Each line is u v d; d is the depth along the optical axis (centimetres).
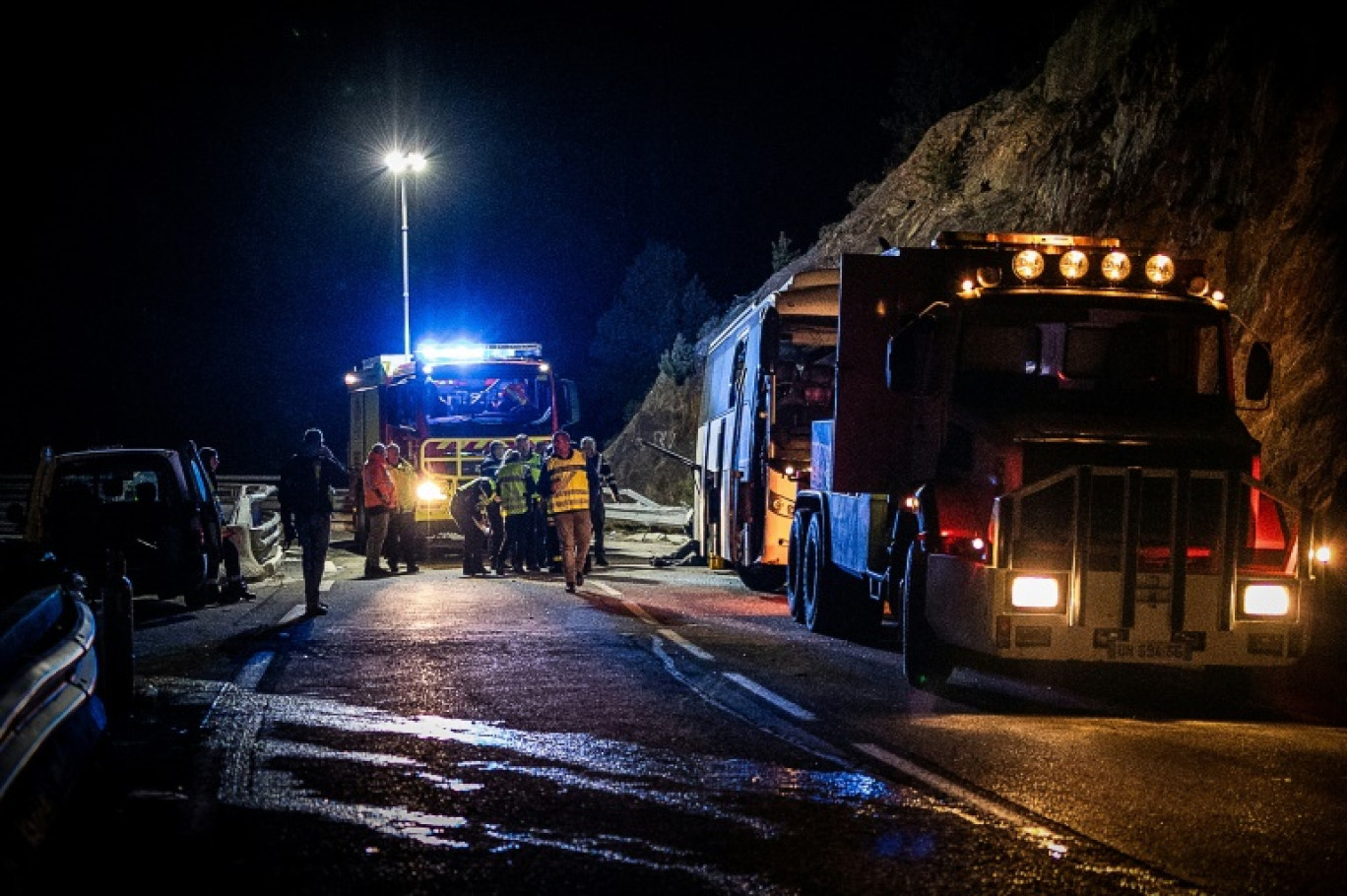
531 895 505
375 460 2020
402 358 2670
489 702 910
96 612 849
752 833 592
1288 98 1872
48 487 1480
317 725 829
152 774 695
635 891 511
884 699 956
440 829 595
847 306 1164
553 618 1418
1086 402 1015
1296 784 704
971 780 696
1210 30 2188
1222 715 936
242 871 532
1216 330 1054
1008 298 1049
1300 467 1498
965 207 3094
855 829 599
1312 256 1675
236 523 2158
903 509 1084
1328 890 523
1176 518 897
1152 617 895
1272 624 901
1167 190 2105
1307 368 1581
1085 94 2756
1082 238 1148
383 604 1574
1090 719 901
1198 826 614
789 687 995
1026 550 904
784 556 1633
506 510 2047
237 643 1220
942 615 955
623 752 754
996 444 951
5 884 400
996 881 525
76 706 526
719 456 1959
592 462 2212
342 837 580
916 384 1070
